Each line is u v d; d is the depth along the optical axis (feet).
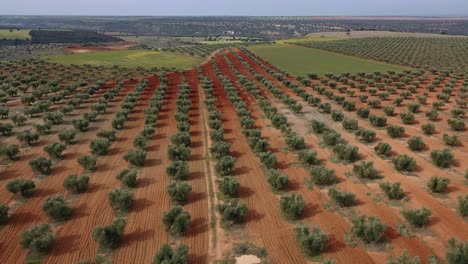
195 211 86.07
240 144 132.46
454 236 74.90
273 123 151.84
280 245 73.15
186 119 158.20
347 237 74.59
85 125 146.61
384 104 187.52
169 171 103.35
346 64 345.72
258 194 94.58
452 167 107.86
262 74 289.33
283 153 122.72
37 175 105.50
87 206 88.28
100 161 116.57
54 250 71.51
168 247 67.36
